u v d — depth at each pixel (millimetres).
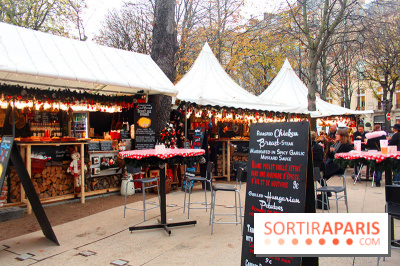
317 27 14641
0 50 5238
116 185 7984
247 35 18062
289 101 12430
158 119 8250
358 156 4324
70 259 3854
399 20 14922
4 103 5996
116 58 7359
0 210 5734
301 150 2906
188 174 7980
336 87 27000
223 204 6656
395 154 4023
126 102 7750
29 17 15000
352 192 7934
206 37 18453
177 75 18859
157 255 3922
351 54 20406
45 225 4375
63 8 15719
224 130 10898
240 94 9984
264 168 3164
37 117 8133
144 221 5383
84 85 7547
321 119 15633
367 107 35469
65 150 7094
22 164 4172
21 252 4105
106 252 4059
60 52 6230
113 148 7754
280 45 18672
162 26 8680
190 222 5160
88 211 6180
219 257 3809
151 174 7863
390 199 3518
